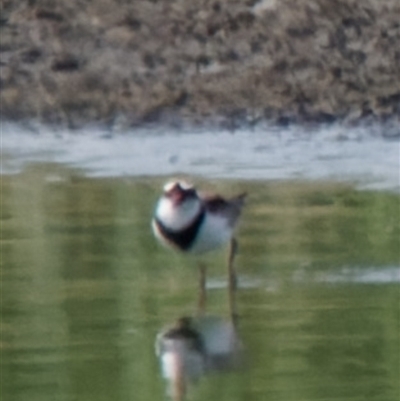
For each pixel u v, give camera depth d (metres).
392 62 20.56
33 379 11.71
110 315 13.20
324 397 11.23
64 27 21.00
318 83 20.27
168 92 20.20
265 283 13.90
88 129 19.73
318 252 14.73
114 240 15.27
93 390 11.45
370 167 18.06
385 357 12.09
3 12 21.17
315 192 16.94
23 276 14.16
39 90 20.25
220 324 12.85
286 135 19.48
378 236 15.23
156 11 21.22
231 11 21.19
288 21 21.03
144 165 18.30
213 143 19.28
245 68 20.55
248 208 16.30
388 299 13.34
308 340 12.47
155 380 11.66
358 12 21.11
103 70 20.53
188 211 13.24
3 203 16.69
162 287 13.90
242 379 11.67
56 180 17.64
